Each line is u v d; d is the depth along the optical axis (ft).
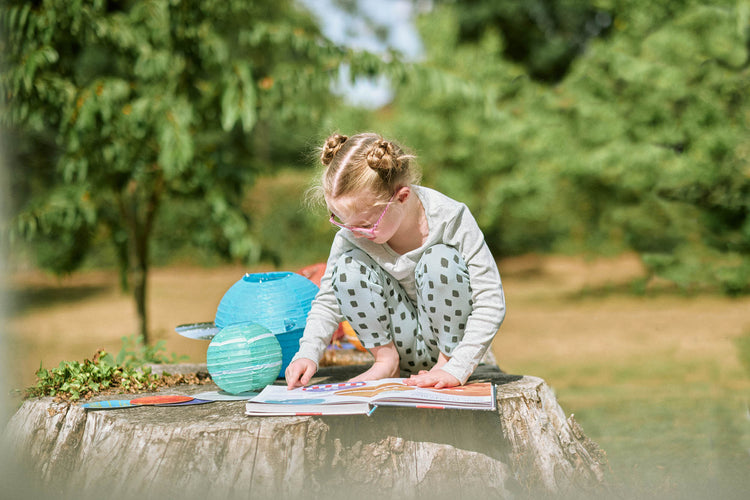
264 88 16.42
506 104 35.68
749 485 8.25
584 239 36.14
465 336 7.25
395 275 7.57
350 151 7.09
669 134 29.63
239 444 6.57
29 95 14.73
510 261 53.42
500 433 7.20
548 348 23.13
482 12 69.36
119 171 16.83
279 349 8.04
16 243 18.81
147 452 6.59
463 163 36.32
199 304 38.22
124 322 31.78
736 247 30.12
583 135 31.63
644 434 11.07
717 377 16.53
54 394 8.02
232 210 17.57
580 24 72.08
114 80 15.67
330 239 50.37
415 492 6.93
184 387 8.66
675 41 29.30
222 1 16.70
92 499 6.58
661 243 32.86
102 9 15.75
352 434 7.02
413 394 6.56
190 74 16.65
